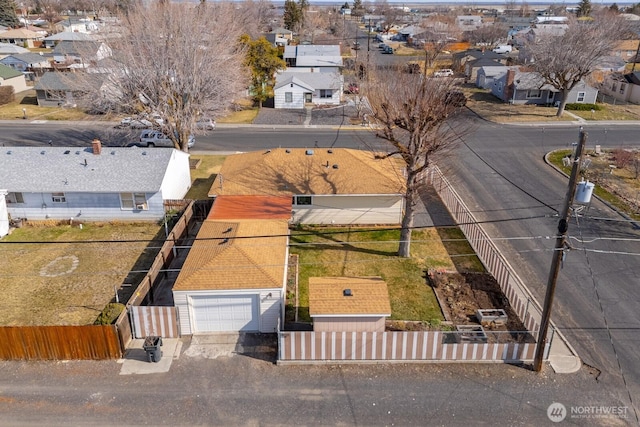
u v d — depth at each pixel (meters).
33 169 31.22
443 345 19.27
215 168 40.38
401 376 18.88
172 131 38.22
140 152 32.72
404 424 16.83
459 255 27.50
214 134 49.78
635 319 22.02
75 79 47.09
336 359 19.58
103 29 63.25
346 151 33.66
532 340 20.39
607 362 19.52
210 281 20.56
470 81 76.00
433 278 24.98
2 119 53.59
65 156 32.31
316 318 19.33
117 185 30.41
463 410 17.38
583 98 60.75
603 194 35.16
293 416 17.14
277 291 20.50
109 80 37.38
